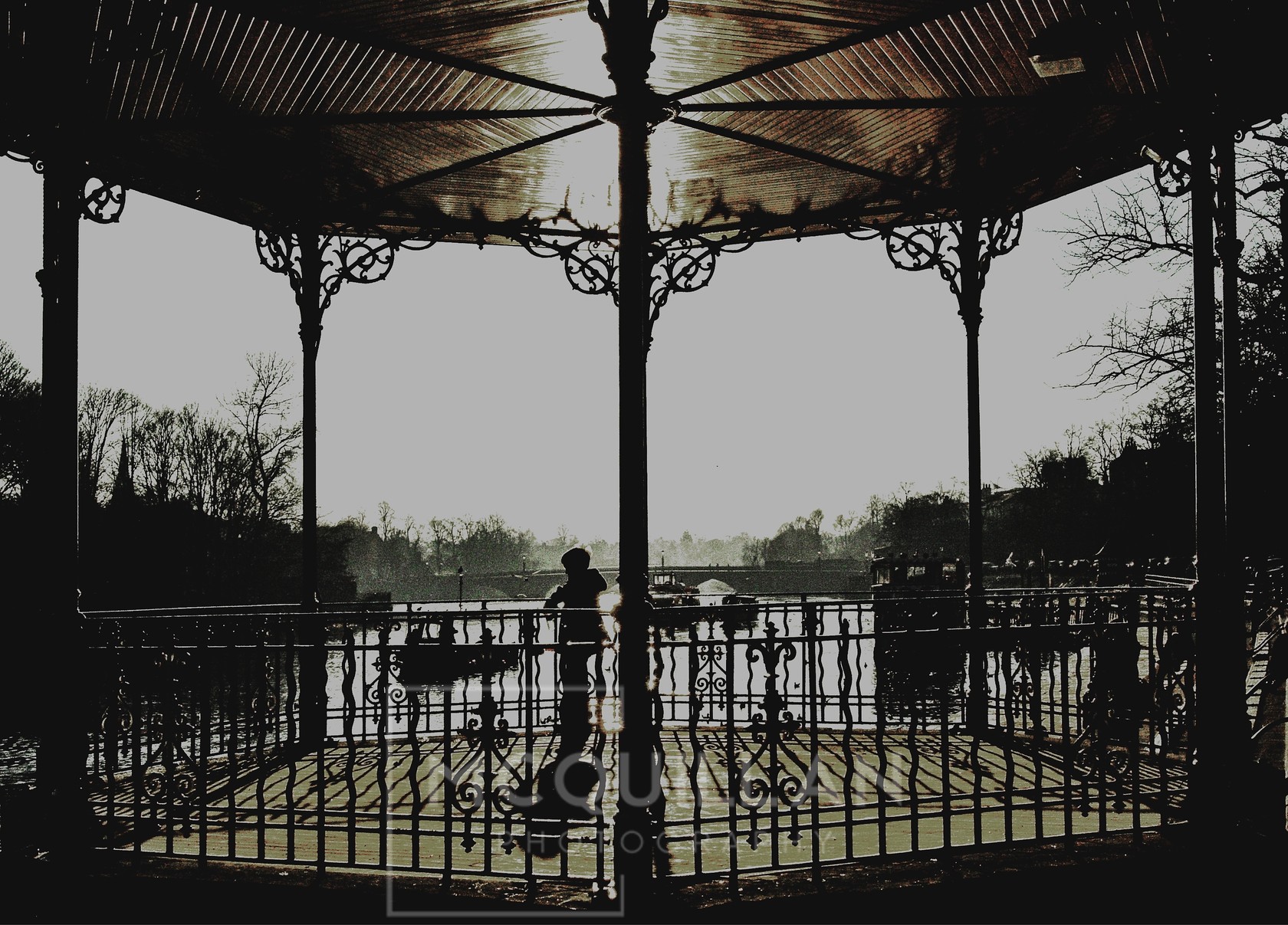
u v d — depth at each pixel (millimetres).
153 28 5965
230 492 47094
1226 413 6121
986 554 63969
